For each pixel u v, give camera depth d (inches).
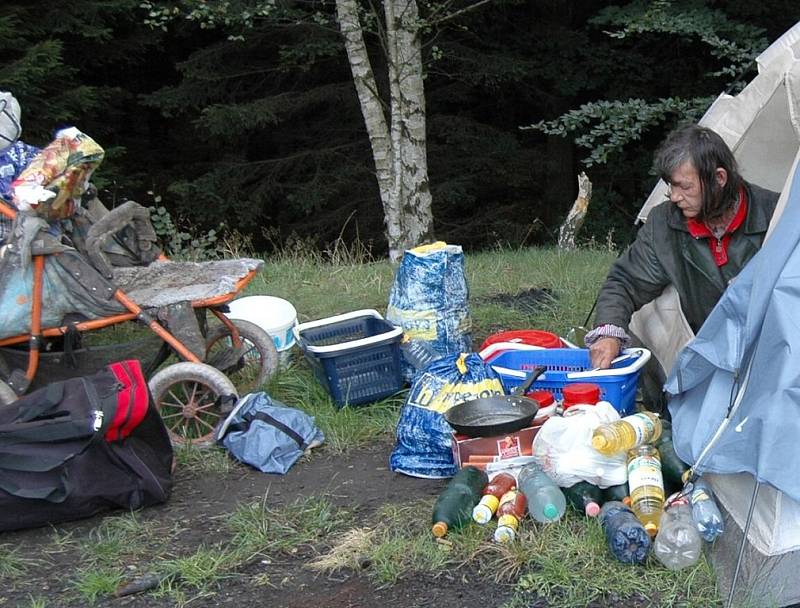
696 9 391.5
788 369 117.6
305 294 289.7
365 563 136.6
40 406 151.7
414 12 399.2
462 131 610.5
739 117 174.9
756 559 120.2
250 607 127.5
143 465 155.8
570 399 152.8
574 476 143.4
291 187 590.6
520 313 261.6
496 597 126.2
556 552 133.3
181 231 590.6
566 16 603.2
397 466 167.9
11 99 187.3
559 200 629.0
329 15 456.1
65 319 180.9
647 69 591.2
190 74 565.0
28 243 173.6
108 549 142.9
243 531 147.0
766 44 381.7
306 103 571.8
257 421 176.2
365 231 613.3
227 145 627.2
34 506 148.8
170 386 179.9
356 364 193.8
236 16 414.9
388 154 410.3
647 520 134.7
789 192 133.2
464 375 165.3
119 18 518.6
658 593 124.6
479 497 145.5
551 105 637.9
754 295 124.3
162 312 184.1
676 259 161.3
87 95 465.7
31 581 136.6
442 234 637.9
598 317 168.1
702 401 136.6
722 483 131.4
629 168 628.1
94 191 197.0
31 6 457.1
